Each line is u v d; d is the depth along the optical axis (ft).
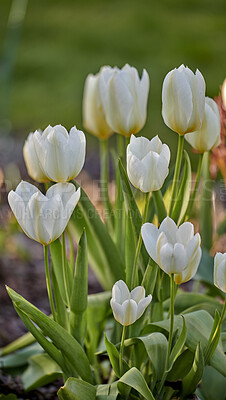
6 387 3.87
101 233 3.43
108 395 3.16
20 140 9.52
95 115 3.73
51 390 3.90
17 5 8.77
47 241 3.01
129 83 3.34
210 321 3.25
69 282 3.38
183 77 3.06
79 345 3.21
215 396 3.47
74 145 3.05
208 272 3.77
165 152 3.02
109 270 3.48
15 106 11.26
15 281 5.43
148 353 3.15
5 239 5.44
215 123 3.29
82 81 12.58
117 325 3.41
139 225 3.30
